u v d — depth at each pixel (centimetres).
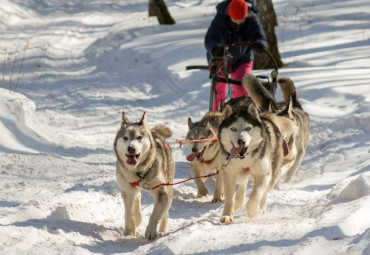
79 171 1044
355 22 2727
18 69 2300
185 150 1290
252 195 763
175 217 838
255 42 1104
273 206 818
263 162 761
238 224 715
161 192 718
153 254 569
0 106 1216
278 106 1064
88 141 1362
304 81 1709
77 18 3428
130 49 2462
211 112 1042
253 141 748
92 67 2388
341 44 2281
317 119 1412
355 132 1289
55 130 1416
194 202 945
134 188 720
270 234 593
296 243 535
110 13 3700
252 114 754
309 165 1113
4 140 1147
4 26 3052
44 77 2191
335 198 764
